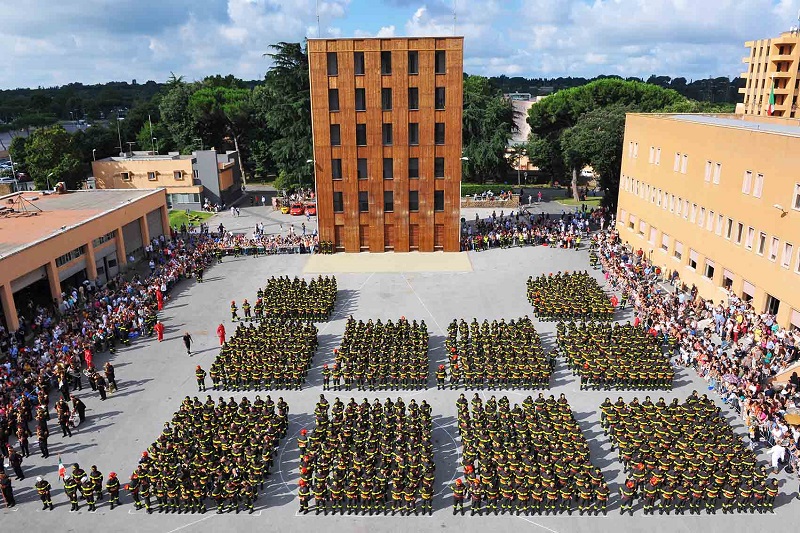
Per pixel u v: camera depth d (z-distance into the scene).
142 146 117.38
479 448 26.92
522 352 34.59
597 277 51.38
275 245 60.81
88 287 49.06
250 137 109.75
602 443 28.84
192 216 79.69
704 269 45.44
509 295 47.91
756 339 36.00
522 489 24.73
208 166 84.12
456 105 55.28
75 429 30.84
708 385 33.78
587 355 34.38
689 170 47.16
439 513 24.75
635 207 58.38
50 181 86.06
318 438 27.97
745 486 24.98
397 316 44.22
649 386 33.44
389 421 28.86
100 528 24.19
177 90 112.62
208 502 25.81
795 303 34.78
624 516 24.38
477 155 89.38
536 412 28.92
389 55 54.22
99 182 84.00
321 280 47.72
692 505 24.78
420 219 58.97
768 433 28.12
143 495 24.97
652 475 24.83
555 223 68.44
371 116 55.66
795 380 30.92
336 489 24.94
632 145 58.94
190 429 29.12
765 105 95.12
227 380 34.94
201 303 47.88
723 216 42.44
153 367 37.44
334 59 54.44
